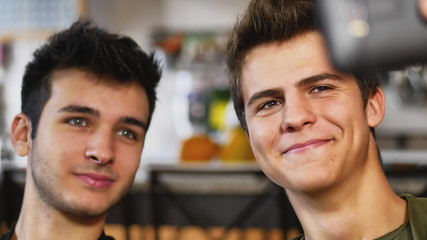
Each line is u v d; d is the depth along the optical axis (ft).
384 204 2.96
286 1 2.96
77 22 3.72
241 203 5.98
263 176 5.82
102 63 3.41
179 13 12.43
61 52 3.49
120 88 3.46
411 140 11.32
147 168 6.08
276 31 2.92
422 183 5.33
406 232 2.88
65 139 3.32
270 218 5.95
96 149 3.29
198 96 11.75
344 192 2.85
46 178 3.34
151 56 3.84
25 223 3.50
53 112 3.38
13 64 11.61
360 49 1.05
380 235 2.92
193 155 6.75
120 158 3.43
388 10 1.04
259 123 2.99
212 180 6.04
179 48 12.20
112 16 12.17
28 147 3.57
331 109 2.77
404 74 11.27
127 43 3.72
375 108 3.01
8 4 9.58
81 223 3.43
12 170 6.50
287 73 2.84
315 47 2.82
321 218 2.95
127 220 6.17
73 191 3.31
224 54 3.58
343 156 2.76
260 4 3.03
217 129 11.30
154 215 6.12
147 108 3.68
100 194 3.35
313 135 2.75
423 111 11.46
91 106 3.34
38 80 3.53
